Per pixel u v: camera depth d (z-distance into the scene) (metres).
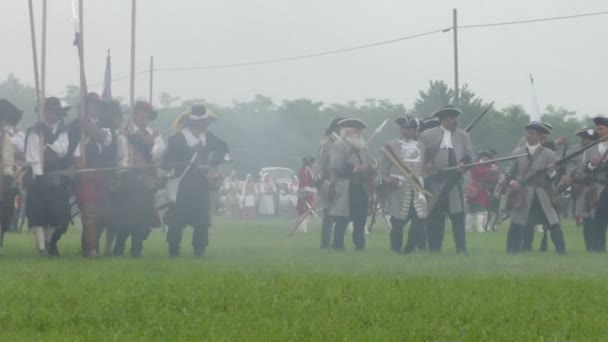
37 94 21.23
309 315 11.73
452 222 23.47
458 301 12.76
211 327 10.93
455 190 23.39
